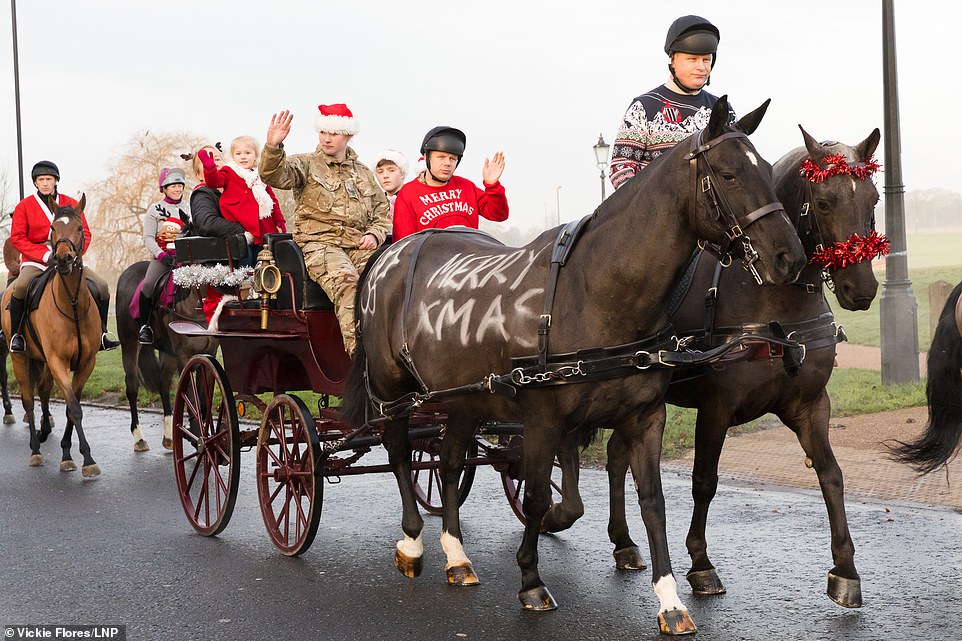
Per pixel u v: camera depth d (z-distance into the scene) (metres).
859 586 4.71
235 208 7.88
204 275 6.93
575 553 5.89
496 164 6.60
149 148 38.97
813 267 4.57
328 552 6.08
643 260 4.19
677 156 4.15
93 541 6.44
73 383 9.48
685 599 4.92
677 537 6.06
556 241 4.58
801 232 4.56
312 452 5.71
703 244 4.19
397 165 8.00
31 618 4.91
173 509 7.37
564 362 4.35
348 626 4.71
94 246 39.25
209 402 6.76
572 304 4.38
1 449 10.42
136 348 10.69
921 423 8.73
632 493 7.30
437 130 6.33
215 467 6.58
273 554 6.07
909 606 4.69
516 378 4.45
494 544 6.16
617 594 5.08
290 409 6.03
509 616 4.79
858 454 7.93
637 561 5.51
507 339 4.57
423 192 6.41
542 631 4.56
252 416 10.90
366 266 5.78
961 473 7.26
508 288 4.67
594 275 4.31
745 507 6.68
